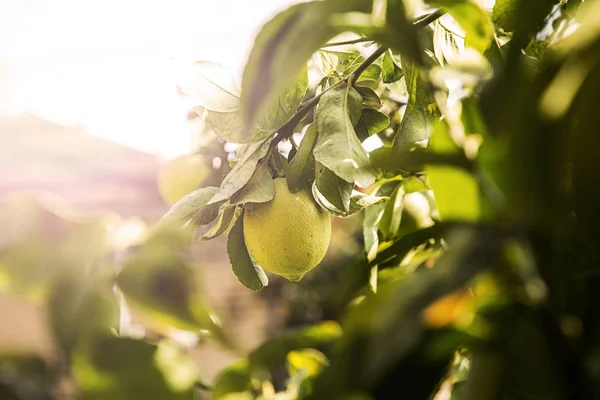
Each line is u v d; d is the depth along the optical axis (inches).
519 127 8.8
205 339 8.8
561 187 8.6
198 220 23.0
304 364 18.7
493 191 9.1
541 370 8.4
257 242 25.3
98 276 8.3
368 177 21.8
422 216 27.7
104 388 8.0
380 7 10.4
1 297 8.0
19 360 7.7
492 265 8.2
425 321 8.0
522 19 10.4
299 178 25.1
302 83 23.8
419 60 10.0
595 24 8.8
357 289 11.5
